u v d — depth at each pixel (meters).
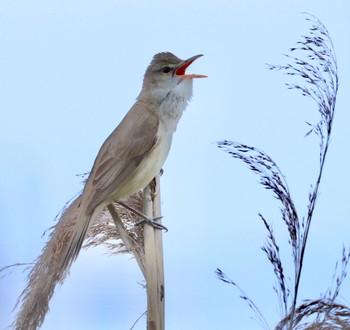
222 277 4.68
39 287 4.63
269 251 4.29
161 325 4.76
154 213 5.74
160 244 5.22
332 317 4.30
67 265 5.07
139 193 6.60
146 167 6.94
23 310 4.51
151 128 7.15
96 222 5.85
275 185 4.32
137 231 5.55
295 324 4.31
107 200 6.27
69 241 5.33
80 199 6.03
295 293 4.26
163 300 4.84
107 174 6.63
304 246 4.30
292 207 4.30
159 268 4.98
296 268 4.28
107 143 7.05
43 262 4.86
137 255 5.30
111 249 5.65
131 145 6.93
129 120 7.25
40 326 4.50
